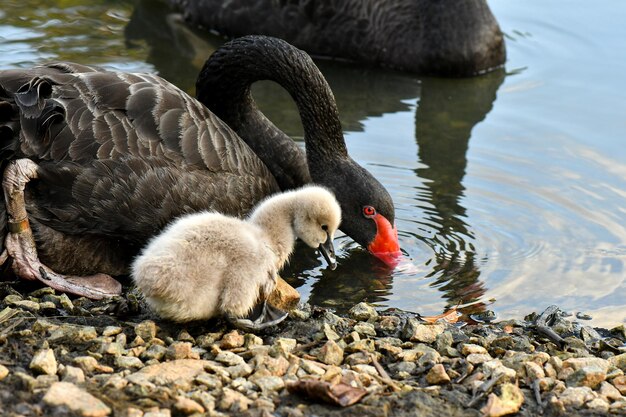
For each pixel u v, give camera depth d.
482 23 17.17
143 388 7.13
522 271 11.02
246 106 12.48
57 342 7.95
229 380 7.62
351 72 17.44
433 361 8.31
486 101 16.09
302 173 12.20
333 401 7.25
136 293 9.66
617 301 10.41
